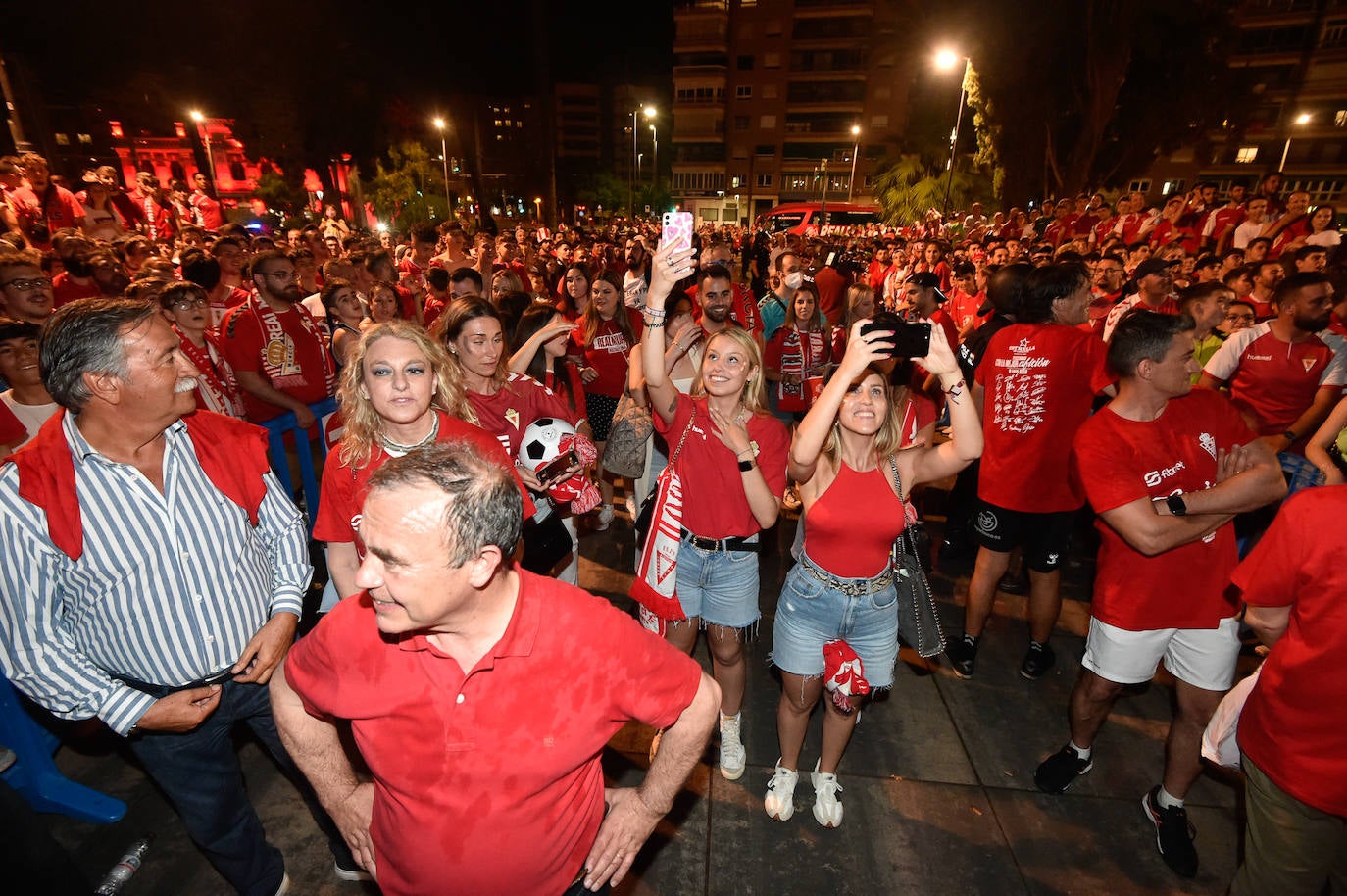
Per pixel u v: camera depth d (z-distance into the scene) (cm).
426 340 224
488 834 142
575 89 10950
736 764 298
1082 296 336
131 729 190
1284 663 189
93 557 183
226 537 204
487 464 137
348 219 3906
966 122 3444
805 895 249
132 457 187
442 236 933
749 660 380
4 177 827
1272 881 200
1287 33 4259
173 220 1348
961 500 490
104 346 170
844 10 6159
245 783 292
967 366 424
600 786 165
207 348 438
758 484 256
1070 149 2753
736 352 255
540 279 1025
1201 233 1150
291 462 623
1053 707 347
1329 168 4300
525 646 138
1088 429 260
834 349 621
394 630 130
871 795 292
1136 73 2544
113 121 3753
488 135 11600
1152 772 306
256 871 234
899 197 3525
